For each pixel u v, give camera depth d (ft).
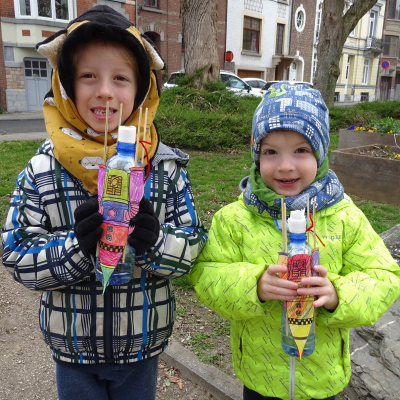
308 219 4.55
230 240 5.38
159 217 4.91
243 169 25.18
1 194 18.34
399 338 7.36
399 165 18.24
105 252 3.82
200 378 7.82
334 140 34.53
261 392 5.17
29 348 9.08
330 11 46.91
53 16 62.59
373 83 126.52
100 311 4.70
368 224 5.29
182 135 29.71
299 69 99.66
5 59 61.67
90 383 4.91
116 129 4.70
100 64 4.42
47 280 4.33
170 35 74.54
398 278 5.02
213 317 9.82
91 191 4.59
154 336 4.95
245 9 83.56
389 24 124.67
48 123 4.77
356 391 7.03
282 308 4.64
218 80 40.70
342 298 4.54
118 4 66.80
